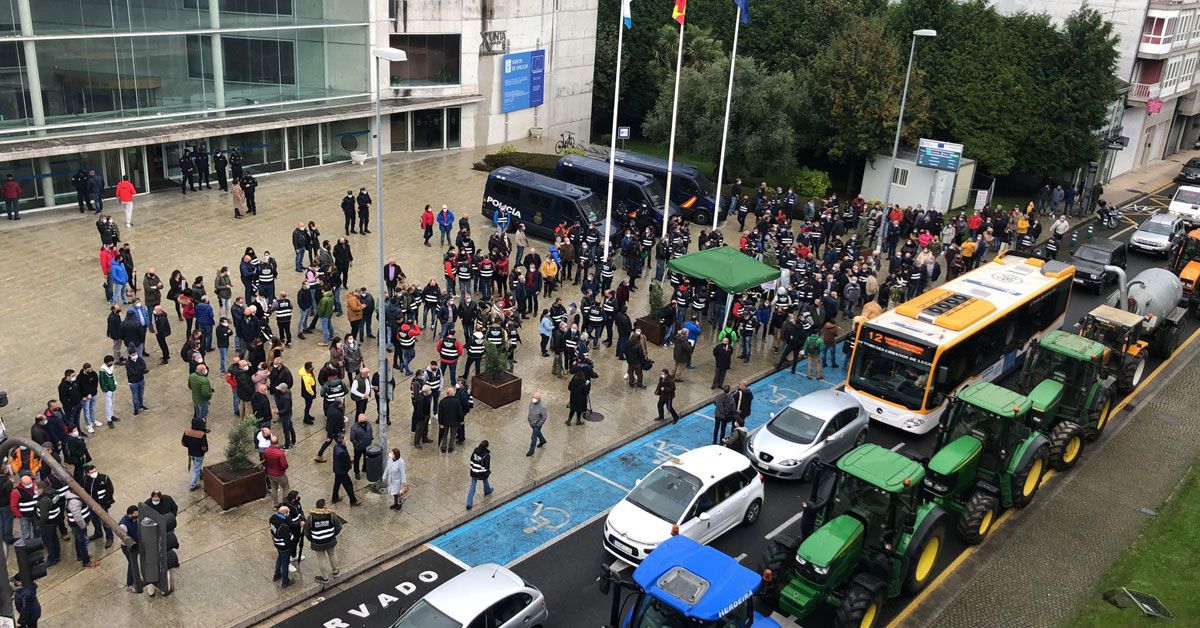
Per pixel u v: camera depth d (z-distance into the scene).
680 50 35.88
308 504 20.56
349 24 45.47
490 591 15.77
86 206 37.34
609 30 63.44
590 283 30.72
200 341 26.28
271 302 28.11
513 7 51.50
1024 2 59.28
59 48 35.75
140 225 36.09
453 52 50.06
